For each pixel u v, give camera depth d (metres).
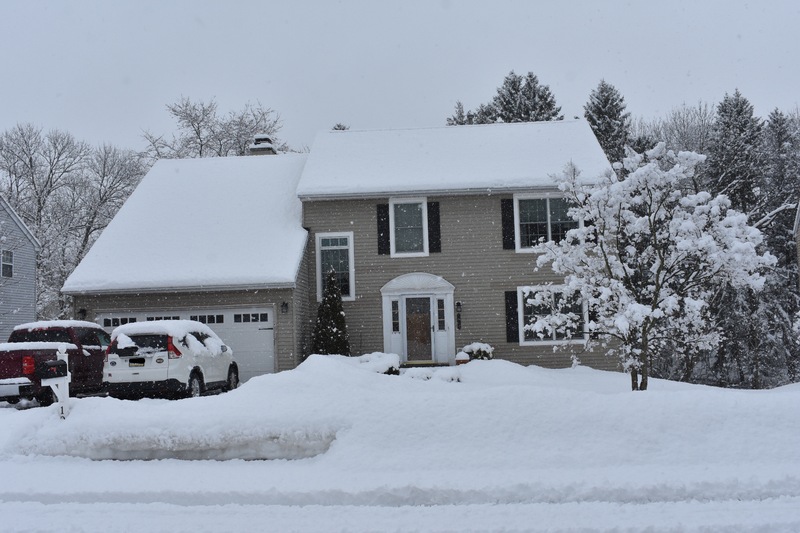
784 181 36.22
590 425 7.91
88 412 8.95
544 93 47.12
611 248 13.13
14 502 6.82
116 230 21.75
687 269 12.76
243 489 6.95
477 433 7.93
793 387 14.94
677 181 12.62
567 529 5.60
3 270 31.48
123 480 7.42
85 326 16.92
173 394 14.45
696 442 7.68
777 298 32.94
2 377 14.38
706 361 34.69
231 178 24.45
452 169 22.05
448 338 21.08
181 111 42.28
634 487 6.61
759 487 6.59
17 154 41.62
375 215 21.64
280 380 9.74
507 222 21.36
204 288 19.47
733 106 35.56
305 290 21.19
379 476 7.27
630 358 12.66
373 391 9.60
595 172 21.00
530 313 21.14
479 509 6.32
